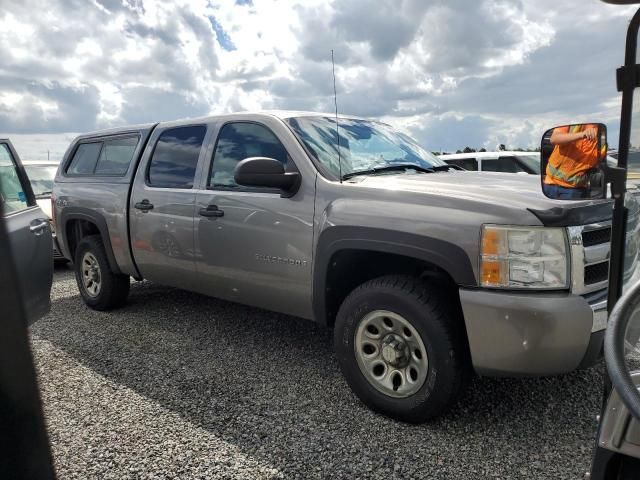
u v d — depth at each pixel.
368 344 2.99
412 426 2.84
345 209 3.05
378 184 3.10
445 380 2.68
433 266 2.90
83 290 5.38
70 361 3.91
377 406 2.94
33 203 3.86
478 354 2.59
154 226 4.39
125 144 4.95
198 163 4.13
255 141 3.78
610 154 1.81
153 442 2.73
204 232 3.94
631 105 1.49
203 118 4.27
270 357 3.90
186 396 3.27
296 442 2.70
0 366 1.18
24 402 1.23
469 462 2.49
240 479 2.41
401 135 4.44
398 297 2.78
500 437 2.70
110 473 2.47
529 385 3.27
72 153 5.63
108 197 4.87
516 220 2.51
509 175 3.61
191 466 2.51
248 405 3.13
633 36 1.46
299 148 3.48
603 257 2.64
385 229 2.85
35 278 3.62
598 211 2.63
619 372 1.20
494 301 2.49
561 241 2.48
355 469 2.46
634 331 1.36
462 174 3.62
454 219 2.65
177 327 4.66
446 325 2.68
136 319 4.93
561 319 2.41
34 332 4.62
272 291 3.57
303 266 3.31
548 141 1.71
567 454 2.54
